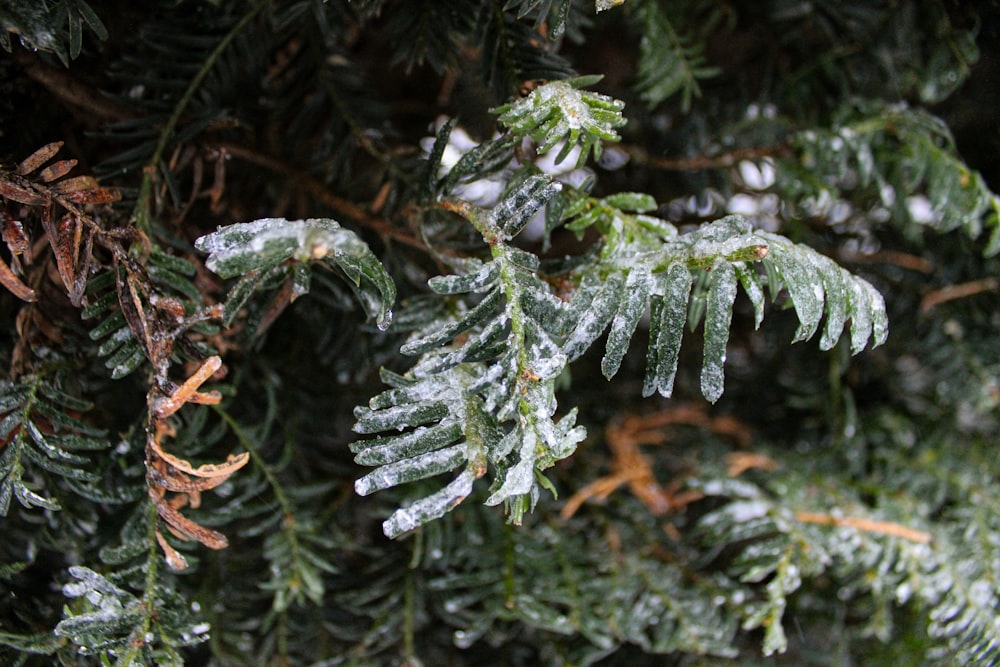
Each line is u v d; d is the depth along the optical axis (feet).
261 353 1.28
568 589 1.29
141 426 1.15
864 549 1.34
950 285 1.50
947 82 1.37
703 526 1.36
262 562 1.30
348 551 1.35
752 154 1.41
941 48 1.37
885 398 1.57
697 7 1.41
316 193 1.26
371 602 1.32
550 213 1.12
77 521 1.17
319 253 0.96
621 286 1.03
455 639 1.28
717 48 1.52
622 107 1.06
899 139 1.37
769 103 1.45
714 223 1.06
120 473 1.20
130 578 1.09
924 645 1.34
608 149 1.51
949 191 1.32
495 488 0.99
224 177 1.26
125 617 1.06
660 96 1.33
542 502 1.37
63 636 1.08
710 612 1.32
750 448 1.57
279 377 1.30
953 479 1.42
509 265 1.02
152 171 1.15
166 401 1.05
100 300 1.08
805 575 1.34
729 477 1.43
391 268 1.25
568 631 1.26
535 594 1.28
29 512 1.17
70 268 1.06
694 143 1.46
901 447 1.49
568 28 1.24
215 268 0.95
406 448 0.99
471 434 1.00
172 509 1.07
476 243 1.18
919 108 1.39
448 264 1.14
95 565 1.17
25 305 1.16
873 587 1.34
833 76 1.41
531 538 1.33
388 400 1.01
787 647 1.40
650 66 1.32
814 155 1.38
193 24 1.21
